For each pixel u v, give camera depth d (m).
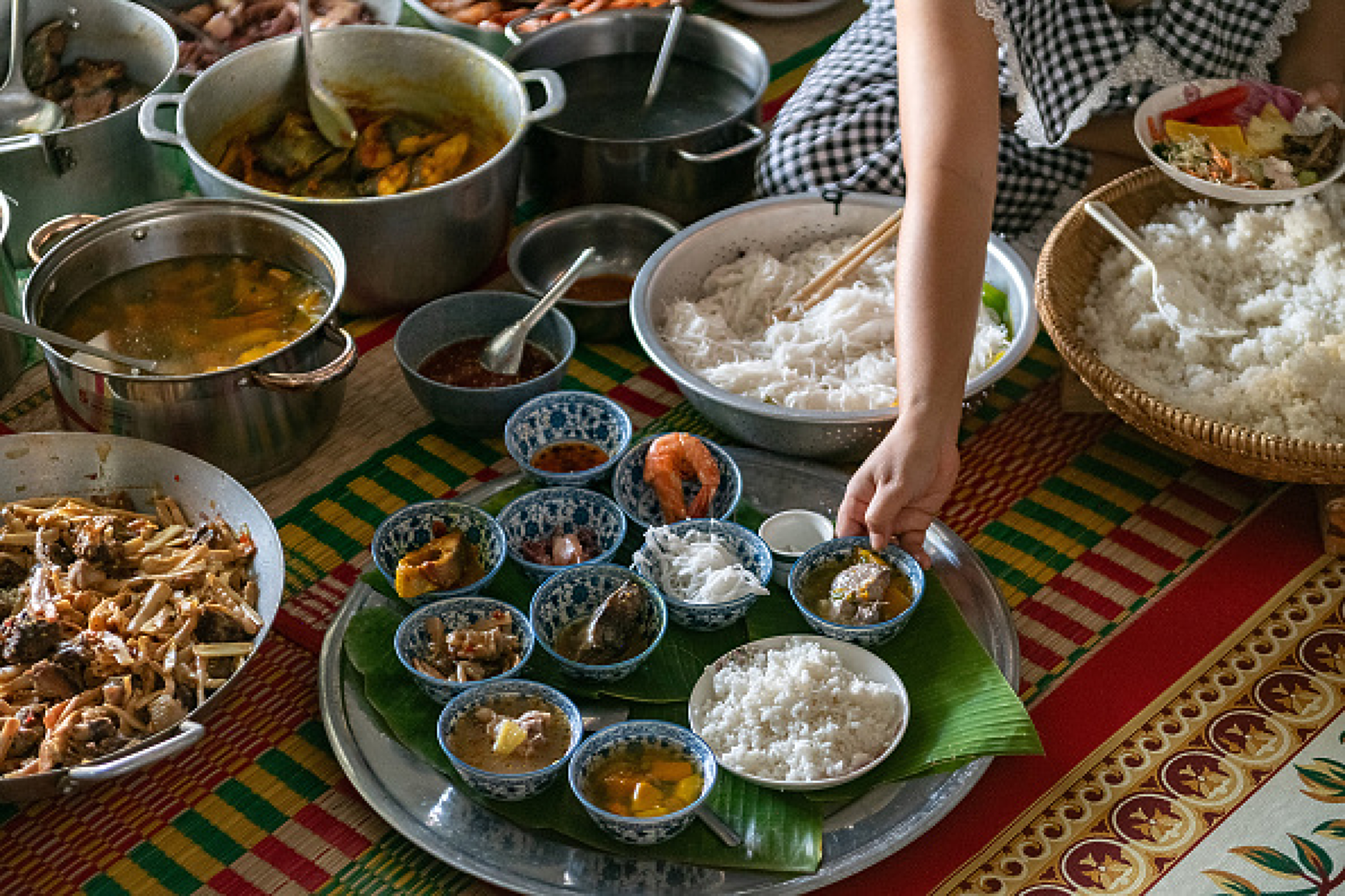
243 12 2.51
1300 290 1.99
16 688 1.71
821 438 1.93
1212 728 1.78
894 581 1.82
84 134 2.14
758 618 1.82
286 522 1.97
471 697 1.71
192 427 1.91
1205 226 2.05
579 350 2.20
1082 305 2.05
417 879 1.68
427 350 2.08
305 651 1.86
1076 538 1.96
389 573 1.84
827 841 1.66
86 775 1.60
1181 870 1.67
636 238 2.25
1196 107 2.13
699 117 2.38
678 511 1.90
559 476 1.93
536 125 2.27
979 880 1.67
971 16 1.84
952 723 1.72
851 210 2.16
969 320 1.78
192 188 2.30
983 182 1.81
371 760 1.72
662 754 1.69
